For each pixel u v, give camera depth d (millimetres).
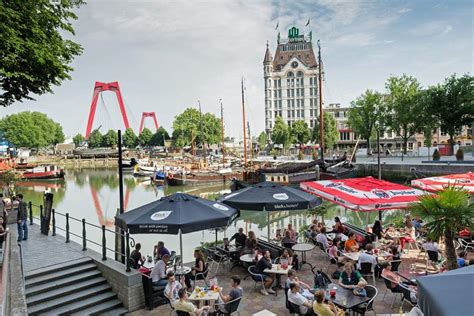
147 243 20281
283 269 10773
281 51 139125
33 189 50156
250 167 55469
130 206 35062
